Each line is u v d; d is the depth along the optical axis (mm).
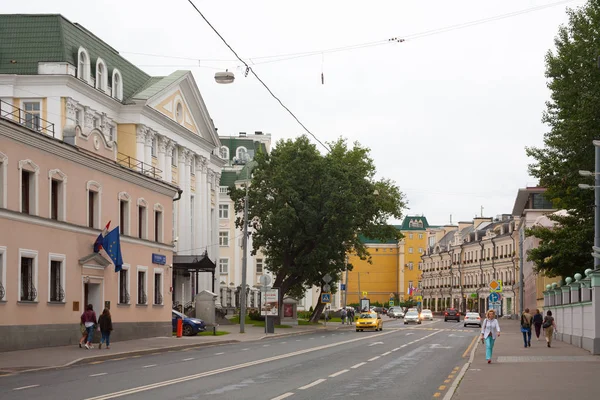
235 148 112750
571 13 43875
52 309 33469
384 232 78625
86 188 36969
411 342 42406
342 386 18469
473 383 18828
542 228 47625
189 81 69500
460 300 148750
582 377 20344
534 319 43812
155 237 45531
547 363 25906
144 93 62531
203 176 74938
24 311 31281
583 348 35000
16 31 53188
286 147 68812
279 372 22312
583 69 42031
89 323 32438
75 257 35656
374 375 21625
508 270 123312
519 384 18500
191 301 68438
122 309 40281
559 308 45094
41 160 32938
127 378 20203
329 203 66500
